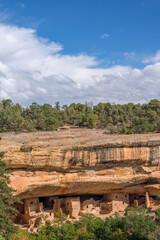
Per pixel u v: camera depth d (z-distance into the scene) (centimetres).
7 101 9344
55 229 3159
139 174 4278
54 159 3609
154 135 4784
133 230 3347
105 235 3167
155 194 4209
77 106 9738
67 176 3809
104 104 10225
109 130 6962
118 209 4256
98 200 4341
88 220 3381
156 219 3609
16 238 2812
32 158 3444
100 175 4053
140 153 4191
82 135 5047
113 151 4016
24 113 8244
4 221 2550
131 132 6506
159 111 9106
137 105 10544
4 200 3008
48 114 7850
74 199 3919
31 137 4844
